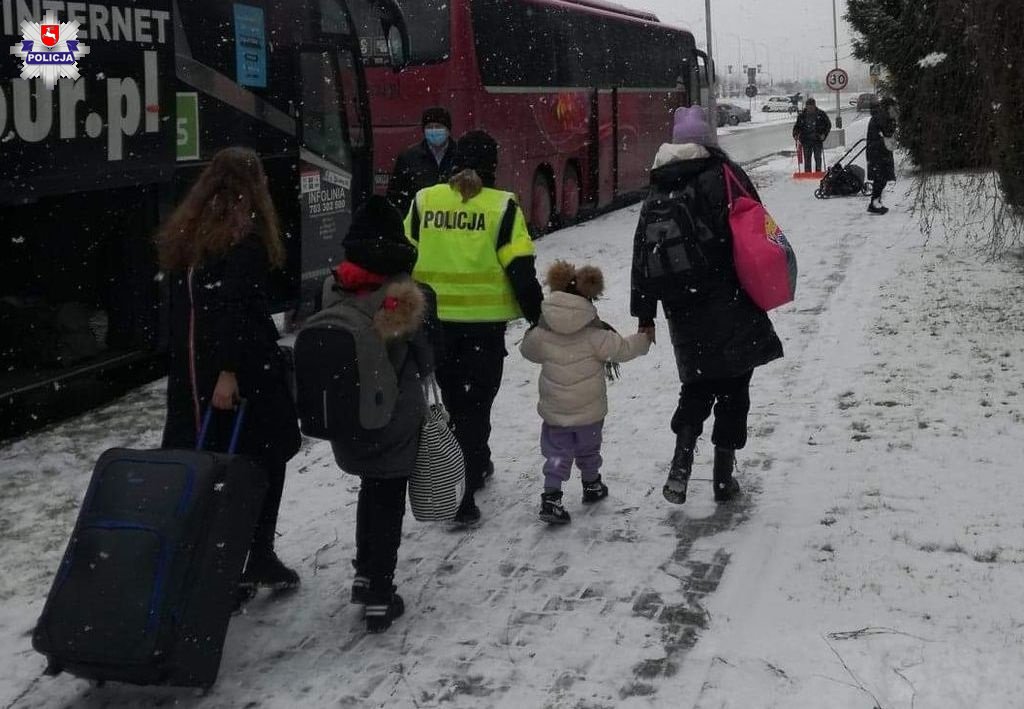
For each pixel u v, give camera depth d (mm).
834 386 8102
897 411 7379
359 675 4297
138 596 3779
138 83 8109
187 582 3852
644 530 5672
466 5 14930
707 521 5746
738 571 5094
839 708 3869
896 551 5191
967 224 10125
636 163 23188
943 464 6316
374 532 4617
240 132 9578
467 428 5793
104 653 3764
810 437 7000
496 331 5805
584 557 5367
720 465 5930
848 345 9297
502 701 4066
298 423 4863
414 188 7816
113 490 3941
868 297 11242
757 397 7965
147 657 3746
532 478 6590
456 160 5777
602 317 11312
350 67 11586
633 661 4320
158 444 7445
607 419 7703
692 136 5551
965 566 4977
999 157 8961
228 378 4395
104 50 7730
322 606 4926
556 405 5707
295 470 6891
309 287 10828
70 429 7820
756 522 5691
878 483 6090
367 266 4426
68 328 8062
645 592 4941
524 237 5680
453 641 4555
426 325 4602
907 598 4695
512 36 16578
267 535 4871
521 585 5078
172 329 4617
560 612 4789
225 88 9328
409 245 4523
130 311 8594
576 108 19547
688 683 4117
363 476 4617
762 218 5434
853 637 4363
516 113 16703
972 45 8766
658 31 24750
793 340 9664
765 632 4480
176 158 8625
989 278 11719
